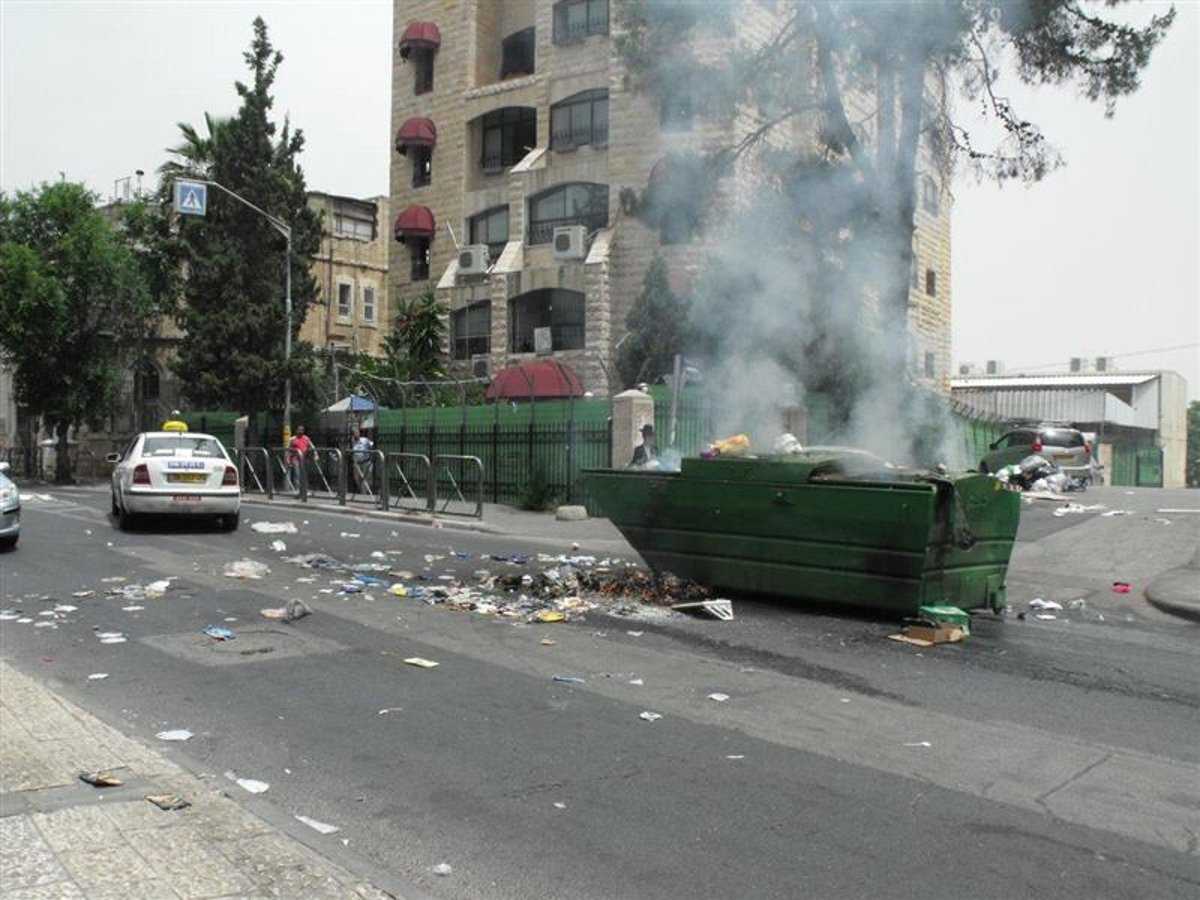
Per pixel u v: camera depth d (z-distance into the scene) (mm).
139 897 3459
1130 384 53531
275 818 4363
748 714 5949
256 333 29203
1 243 34531
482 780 4828
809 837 4191
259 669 6949
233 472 15867
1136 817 4445
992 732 5656
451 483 22625
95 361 35656
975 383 51656
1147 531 14430
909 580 8453
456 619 8805
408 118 36125
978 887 3754
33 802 4324
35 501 22500
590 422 19859
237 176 29703
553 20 31469
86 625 8414
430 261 35344
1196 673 7145
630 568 11000
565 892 3717
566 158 30922
